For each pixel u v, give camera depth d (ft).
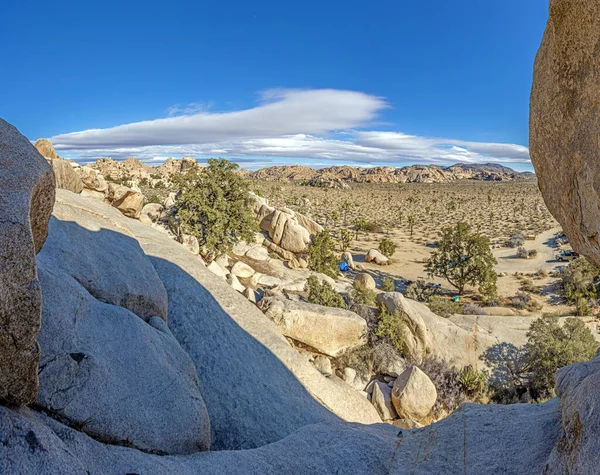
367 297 72.54
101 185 77.41
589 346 57.36
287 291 78.95
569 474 12.69
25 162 13.12
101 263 27.55
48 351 16.88
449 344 61.82
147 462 16.15
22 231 11.41
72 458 12.95
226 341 36.35
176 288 40.04
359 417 39.01
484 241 108.78
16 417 12.30
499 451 17.48
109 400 17.52
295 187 529.04
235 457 19.69
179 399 20.49
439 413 51.47
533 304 100.27
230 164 89.61
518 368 59.77
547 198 18.07
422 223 246.88
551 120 15.70
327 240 106.32
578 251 17.65
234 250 101.50
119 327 21.47
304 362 40.45
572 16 12.97
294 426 30.19
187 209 86.58
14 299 11.29
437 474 17.85
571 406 14.88
